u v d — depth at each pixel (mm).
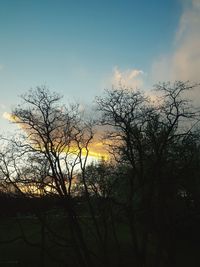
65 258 46281
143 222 42688
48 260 48031
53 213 41094
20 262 49094
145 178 39312
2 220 42562
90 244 46594
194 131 40812
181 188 44438
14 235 53688
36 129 39094
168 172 40750
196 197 44156
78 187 41625
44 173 39188
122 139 39656
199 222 45500
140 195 42438
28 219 44719
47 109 39562
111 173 41281
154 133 39656
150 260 44125
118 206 41281
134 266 43281
